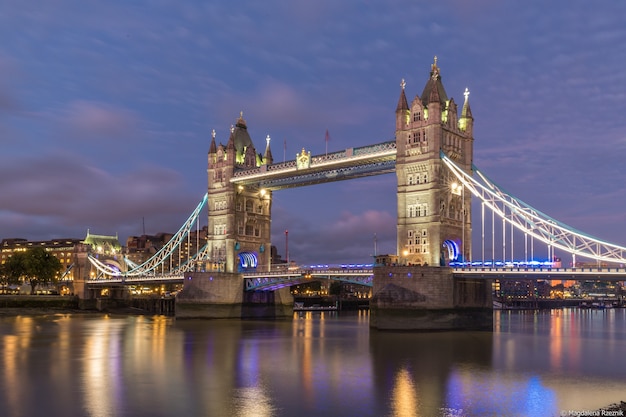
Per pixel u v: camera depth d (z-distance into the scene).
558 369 65.31
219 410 46.25
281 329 119.19
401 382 57.41
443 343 89.38
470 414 45.47
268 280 148.38
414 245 114.50
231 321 145.38
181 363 69.31
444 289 107.25
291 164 141.12
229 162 157.00
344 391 53.12
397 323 107.62
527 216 105.94
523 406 47.84
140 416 44.47
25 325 128.50
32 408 46.69
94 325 129.12
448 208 115.38
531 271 99.25
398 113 119.19
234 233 155.25
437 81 121.62
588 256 96.31
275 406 47.50
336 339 96.00
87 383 56.56
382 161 128.00
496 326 144.88
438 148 113.69
